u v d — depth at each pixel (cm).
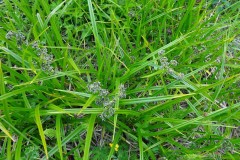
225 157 50
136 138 52
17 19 58
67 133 54
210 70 63
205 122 48
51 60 47
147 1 61
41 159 49
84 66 58
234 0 71
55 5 62
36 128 52
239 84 58
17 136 52
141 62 52
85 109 46
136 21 62
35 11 59
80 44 59
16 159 44
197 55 58
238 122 54
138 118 52
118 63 57
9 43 49
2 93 44
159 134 50
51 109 50
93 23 51
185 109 56
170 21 64
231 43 62
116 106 46
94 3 59
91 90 46
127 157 53
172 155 52
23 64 47
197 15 60
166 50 59
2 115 50
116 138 50
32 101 53
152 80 55
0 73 43
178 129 52
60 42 54
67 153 51
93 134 56
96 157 52
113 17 56
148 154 53
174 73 50
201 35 59
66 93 53
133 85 57
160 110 53
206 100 56
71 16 62
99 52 52
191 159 48
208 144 55
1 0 63
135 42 60
